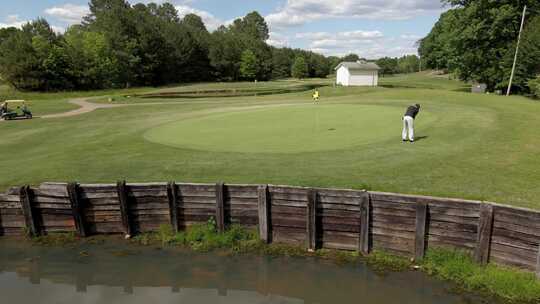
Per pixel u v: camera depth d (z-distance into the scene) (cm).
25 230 1013
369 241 866
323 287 746
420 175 1110
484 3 4400
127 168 1317
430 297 702
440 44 6831
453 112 2164
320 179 1105
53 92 7094
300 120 2144
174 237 955
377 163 1234
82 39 8450
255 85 8338
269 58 11712
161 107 3794
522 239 732
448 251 801
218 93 6094
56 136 2156
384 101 3075
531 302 670
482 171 1128
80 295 737
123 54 8312
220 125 2114
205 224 973
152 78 9294
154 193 977
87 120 2936
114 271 823
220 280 779
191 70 10300
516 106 2375
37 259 888
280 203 914
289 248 902
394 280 760
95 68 7838
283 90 6569
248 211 945
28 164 1453
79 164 1401
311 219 883
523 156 1267
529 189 979
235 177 1157
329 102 3259
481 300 685
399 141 1524
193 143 1661
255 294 728
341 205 872
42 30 7744
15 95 6047
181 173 1227
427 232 816
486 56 4678
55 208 1004
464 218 783
